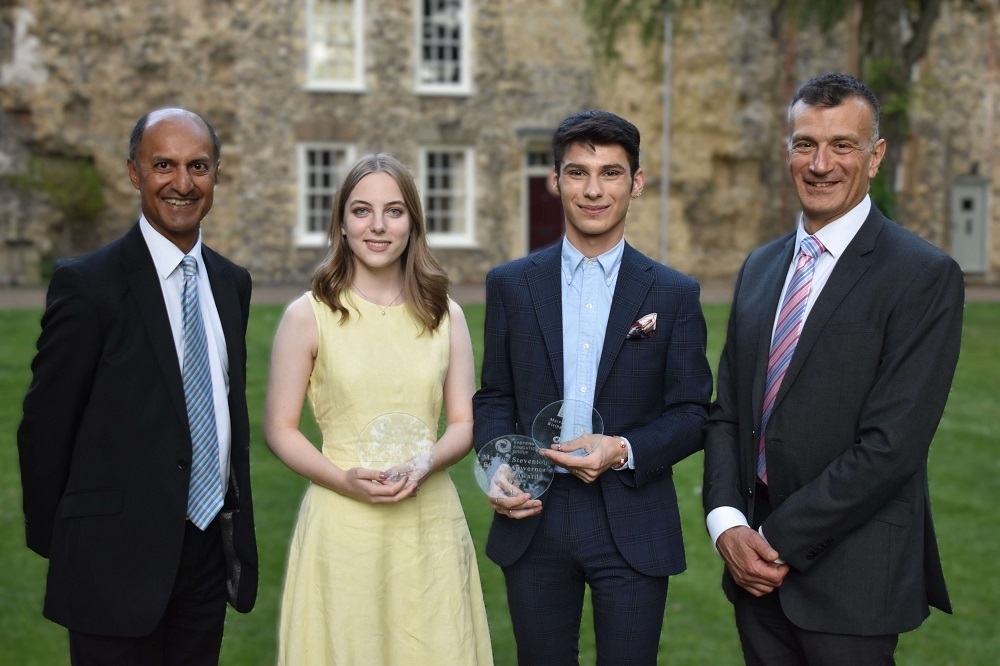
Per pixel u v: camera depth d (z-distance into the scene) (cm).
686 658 393
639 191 279
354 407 269
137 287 256
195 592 268
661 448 262
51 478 254
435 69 1795
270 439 269
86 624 251
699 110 1873
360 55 1745
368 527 263
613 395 269
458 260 1806
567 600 273
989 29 2069
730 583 273
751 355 264
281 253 1727
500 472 262
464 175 1819
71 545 252
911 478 245
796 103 256
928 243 248
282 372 270
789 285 262
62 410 251
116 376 251
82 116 1647
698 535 532
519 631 274
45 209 1620
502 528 277
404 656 265
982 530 536
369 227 267
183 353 261
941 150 2067
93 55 1634
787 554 241
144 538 252
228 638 408
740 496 262
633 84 1847
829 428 247
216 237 1697
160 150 254
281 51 1702
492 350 282
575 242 277
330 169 1766
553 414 262
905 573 245
